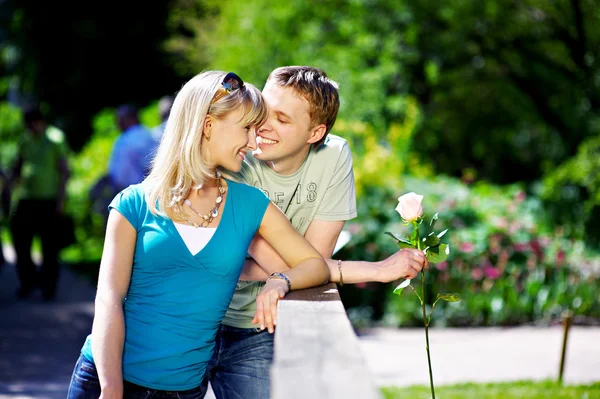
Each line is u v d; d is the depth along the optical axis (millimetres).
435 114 18766
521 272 11633
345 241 4613
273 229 3590
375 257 11336
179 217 3439
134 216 3439
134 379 3408
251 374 3963
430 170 16031
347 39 16734
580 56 16594
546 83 17969
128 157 11383
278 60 16484
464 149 20953
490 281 11414
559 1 16250
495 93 18844
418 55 17000
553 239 12570
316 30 16484
